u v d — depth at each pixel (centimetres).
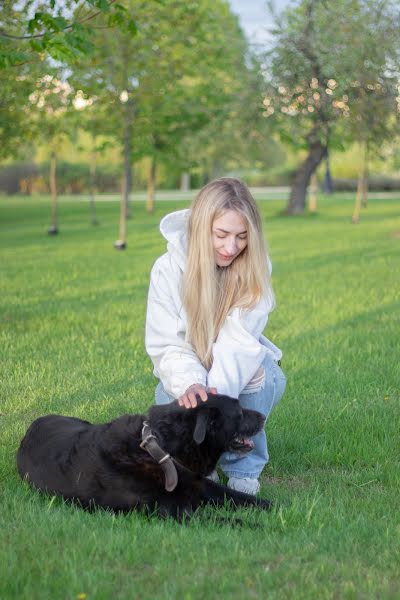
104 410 580
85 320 986
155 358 437
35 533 334
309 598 275
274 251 1894
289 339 871
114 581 288
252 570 301
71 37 756
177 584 283
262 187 7031
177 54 1975
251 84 2797
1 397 631
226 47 2795
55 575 291
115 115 2147
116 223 3077
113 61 1825
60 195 6328
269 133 2977
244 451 396
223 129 3169
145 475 371
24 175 6369
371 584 287
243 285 432
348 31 2414
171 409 381
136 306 1096
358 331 904
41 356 780
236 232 417
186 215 440
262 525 371
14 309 1071
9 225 3120
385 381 679
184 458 376
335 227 2709
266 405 445
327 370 721
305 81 2625
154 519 366
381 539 349
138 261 1712
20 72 1500
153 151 3288
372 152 2842
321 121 2773
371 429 544
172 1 1803
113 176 6278
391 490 442
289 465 486
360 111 2517
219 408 380
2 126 2267
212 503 403
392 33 2389
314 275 1423
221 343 424
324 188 5516
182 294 427
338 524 367
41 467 405
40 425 436
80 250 2002
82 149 2917
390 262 1619
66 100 1997
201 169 4572
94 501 380
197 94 3206
